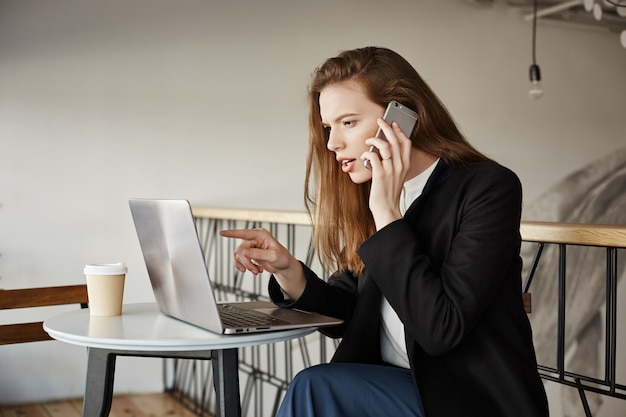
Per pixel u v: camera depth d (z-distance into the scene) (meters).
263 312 1.45
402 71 1.32
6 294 1.74
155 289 1.47
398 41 4.73
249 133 4.22
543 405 1.20
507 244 1.19
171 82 4.02
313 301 1.45
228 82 4.17
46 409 3.60
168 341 1.16
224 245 4.13
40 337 1.77
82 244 3.81
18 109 3.68
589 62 5.45
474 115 5.02
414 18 4.78
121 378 3.94
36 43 3.70
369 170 1.32
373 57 1.33
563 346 1.62
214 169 4.13
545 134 5.29
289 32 4.34
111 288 1.44
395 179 1.23
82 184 3.81
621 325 5.54
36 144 3.71
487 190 1.22
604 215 5.52
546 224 1.65
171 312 1.41
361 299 1.37
